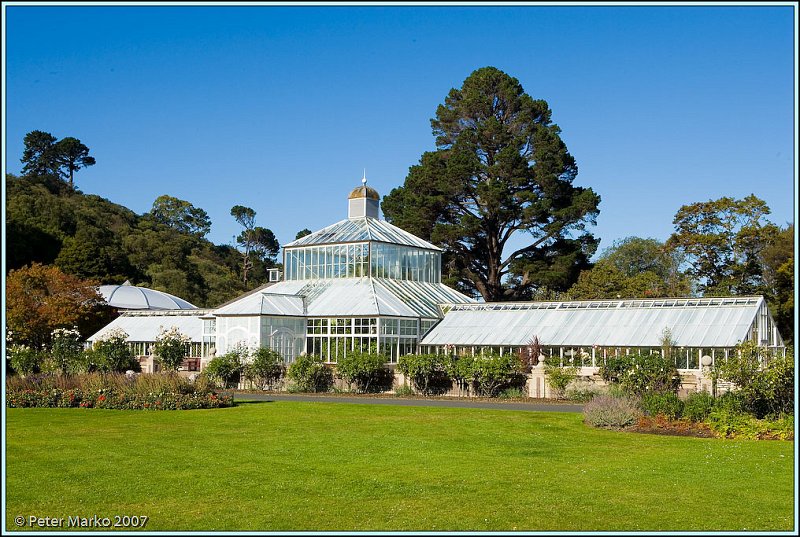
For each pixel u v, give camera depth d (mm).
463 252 72688
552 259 71375
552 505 15742
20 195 103188
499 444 22641
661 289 68375
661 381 36594
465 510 15406
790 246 66000
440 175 72125
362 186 62781
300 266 58375
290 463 19781
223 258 126812
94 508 15641
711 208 70688
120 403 32562
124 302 72250
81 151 140500
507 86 73875
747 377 25734
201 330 57188
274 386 47281
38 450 21625
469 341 47938
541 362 41906
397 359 48938
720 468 18953
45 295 59625
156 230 123812
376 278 55125
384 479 17938
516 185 70688
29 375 36031
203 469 19047
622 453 21125
